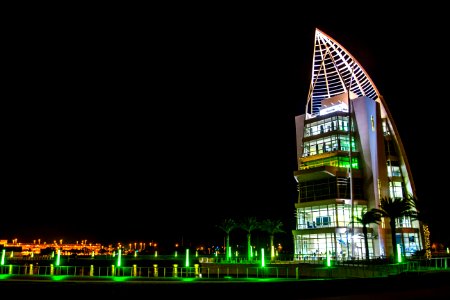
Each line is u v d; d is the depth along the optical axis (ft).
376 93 304.30
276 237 407.03
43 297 71.97
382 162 273.75
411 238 264.72
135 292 73.00
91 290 72.38
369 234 252.83
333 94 311.68
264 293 75.77
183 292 73.72
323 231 246.88
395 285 89.30
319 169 257.34
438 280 99.14
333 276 167.63
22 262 326.65
